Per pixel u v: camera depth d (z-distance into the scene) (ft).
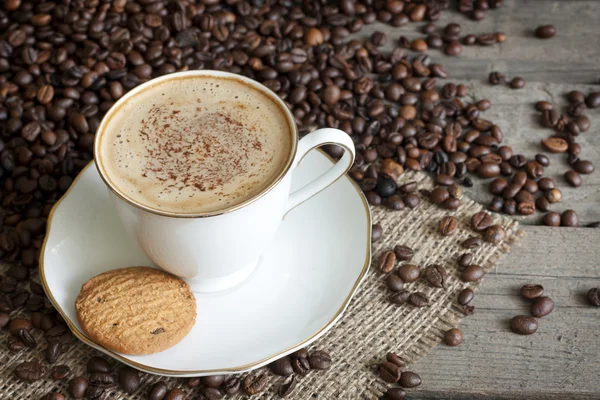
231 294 1.97
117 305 1.90
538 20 2.60
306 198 1.94
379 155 2.31
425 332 2.05
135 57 2.39
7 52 2.38
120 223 2.03
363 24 2.58
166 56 2.41
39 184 2.20
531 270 2.14
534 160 2.33
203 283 1.96
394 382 1.97
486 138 2.34
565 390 1.99
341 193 2.05
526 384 1.99
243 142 1.88
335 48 2.48
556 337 2.05
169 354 1.88
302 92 2.36
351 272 1.96
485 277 2.13
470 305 2.08
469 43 2.54
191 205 1.80
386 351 2.02
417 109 2.42
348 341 2.03
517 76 2.49
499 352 2.03
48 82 2.36
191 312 1.91
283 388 1.96
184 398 1.95
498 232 2.17
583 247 2.18
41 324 2.00
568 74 2.50
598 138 2.38
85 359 1.99
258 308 1.95
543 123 2.39
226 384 1.95
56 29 2.43
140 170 1.84
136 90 1.93
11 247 2.10
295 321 1.92
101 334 1.86
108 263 1.99
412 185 2.24
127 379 1.94
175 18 2.45
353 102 2.39
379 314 2.07
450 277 2.12
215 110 1.92
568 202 2.27
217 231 1.82
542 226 2.21
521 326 2.04
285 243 2.02
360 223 2.01
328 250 2.00
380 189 2.22
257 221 1.85
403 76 2.44
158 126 1.90
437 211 2.23
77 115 2.28
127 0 2.48
